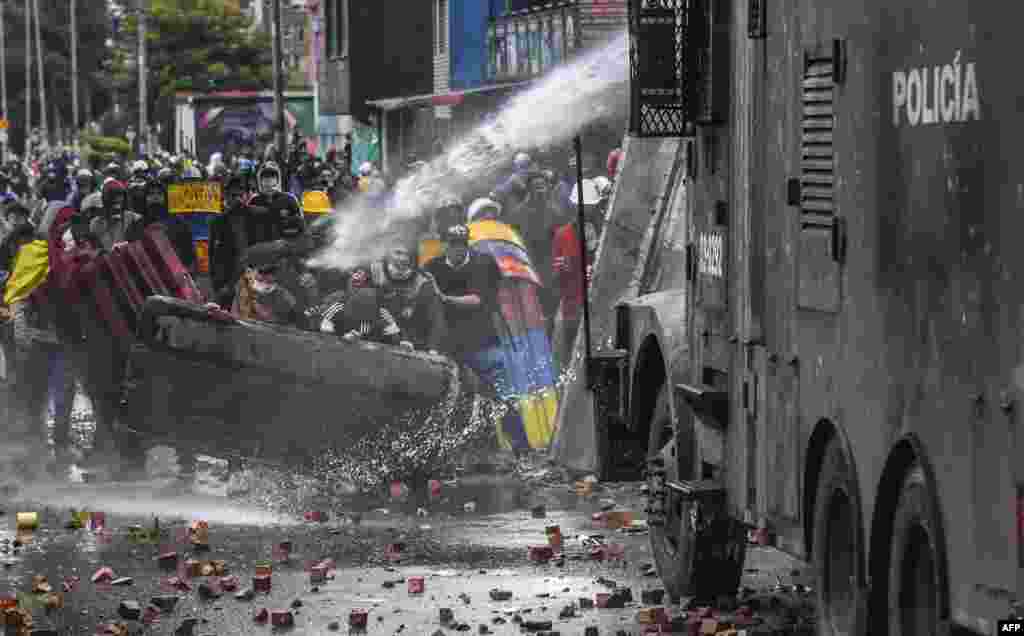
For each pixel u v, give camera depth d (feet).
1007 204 42.27
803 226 57.26
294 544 86.69
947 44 45.78
